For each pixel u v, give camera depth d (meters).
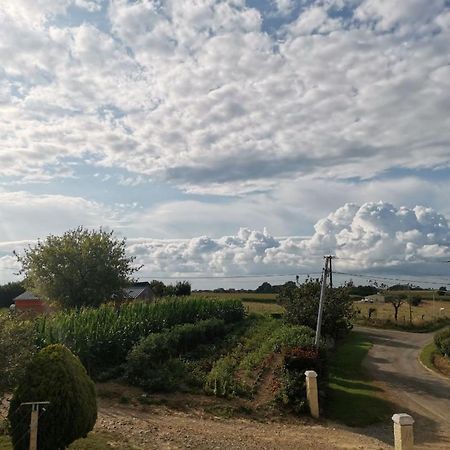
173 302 37.66
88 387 11.82
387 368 35.47
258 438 16.53
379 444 17.44
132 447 13.19
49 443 10.80
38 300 52.44
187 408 19.83
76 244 40.00
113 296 40.66
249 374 25.58
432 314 73.38
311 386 21.16
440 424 21.55
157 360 24.55
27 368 11.16
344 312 39.56
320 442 16.86
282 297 49.31
